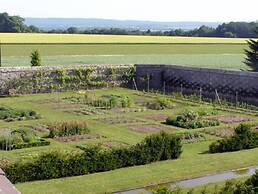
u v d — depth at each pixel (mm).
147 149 24906
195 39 117375
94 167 23328
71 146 29969
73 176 22812
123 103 43750
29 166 22047
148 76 55875
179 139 26469
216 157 26188
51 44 88875
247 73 47719
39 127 35281
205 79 51875
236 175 23766
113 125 36688
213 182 22375
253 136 28625
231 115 41188
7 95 49250
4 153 27875
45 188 20969
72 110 42156
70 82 52562
